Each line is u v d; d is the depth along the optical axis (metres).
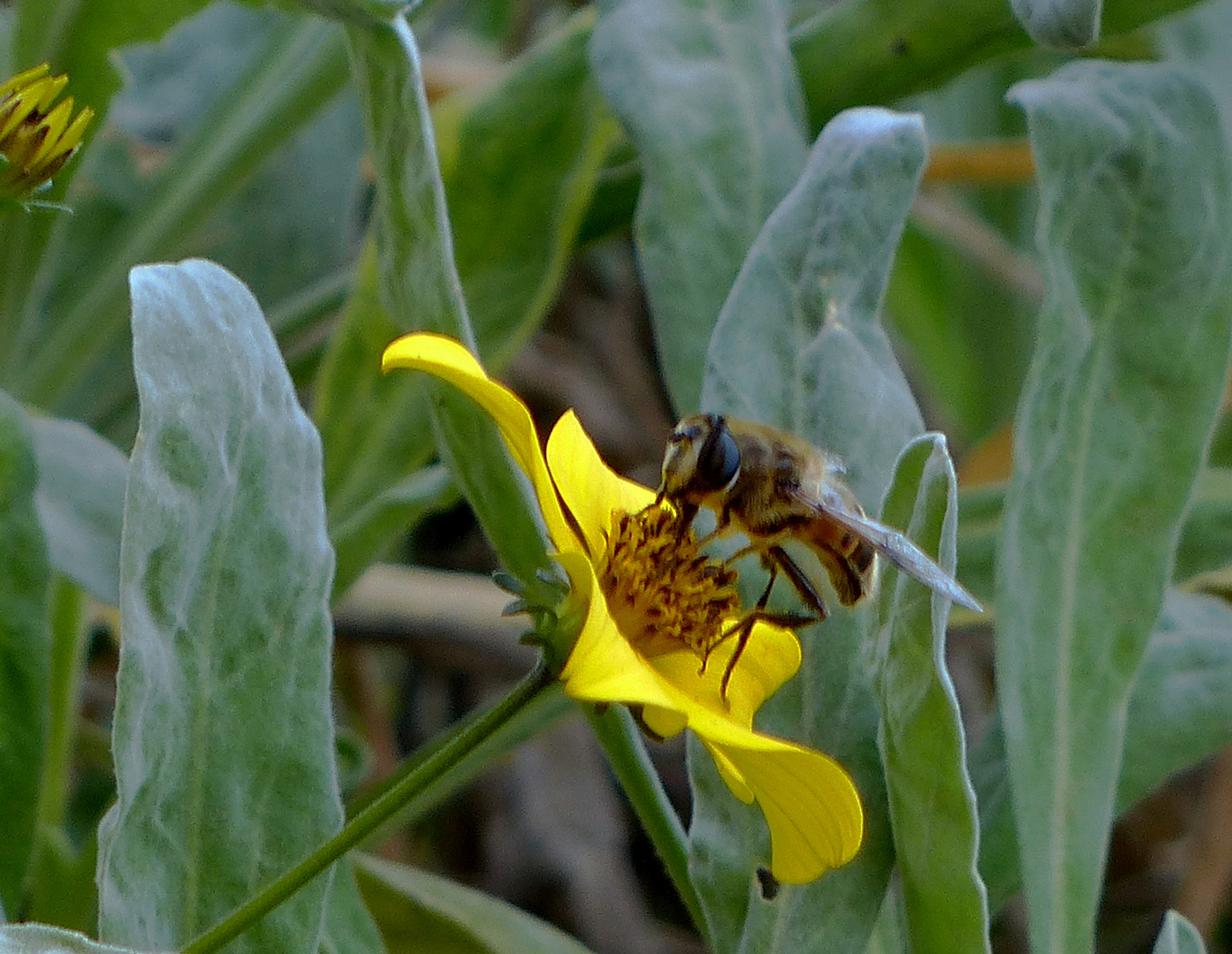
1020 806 0.28
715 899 0.28
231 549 0.27
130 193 0.35
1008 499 0.29
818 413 0.29
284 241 0.35
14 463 0.28
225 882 0.27
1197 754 0.30
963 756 0.27
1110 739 0.29
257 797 0.27
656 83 0.30
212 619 0.27
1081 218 0.29
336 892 0.29
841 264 0.29
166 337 0.26
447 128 0.31
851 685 0.28
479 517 0.29
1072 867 0.29
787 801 0.27
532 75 0.31
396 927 0.31
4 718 0.28
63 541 0.29
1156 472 0.29
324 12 0.28
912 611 0.27
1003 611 0.29
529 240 0.32
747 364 0.29
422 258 0.28
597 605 0.26
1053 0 0.28
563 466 0.28
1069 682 0.29
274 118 0.33
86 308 0.33
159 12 0.31
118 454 0.30
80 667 0.32
